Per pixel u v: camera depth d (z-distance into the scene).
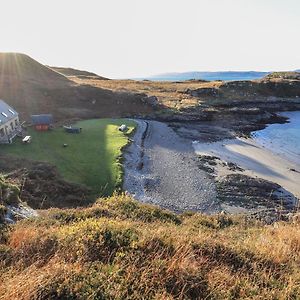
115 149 51.72
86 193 36.47
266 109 110.94
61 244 9.92
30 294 7.12
